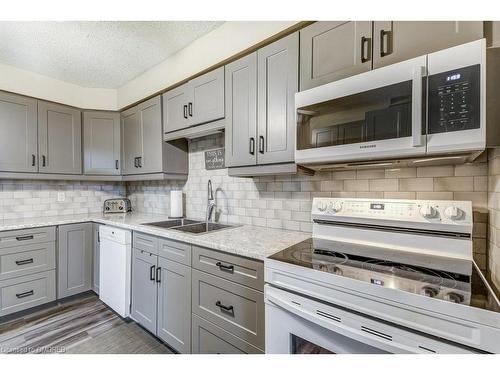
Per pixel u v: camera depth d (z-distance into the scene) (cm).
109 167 286
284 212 186
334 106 120
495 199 102
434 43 103
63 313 231
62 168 264
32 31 194
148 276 193
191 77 208
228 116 180
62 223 247
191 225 218
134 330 204
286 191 185
